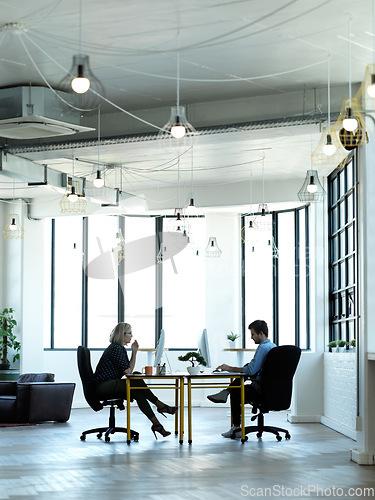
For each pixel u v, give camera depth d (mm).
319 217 11758
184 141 8641
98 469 6695
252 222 12867
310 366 11266
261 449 8023
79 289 14586
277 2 5812
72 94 7910
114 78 7586
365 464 7027
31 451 7879
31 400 10812
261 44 6699
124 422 10938
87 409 13617
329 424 10383
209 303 14383
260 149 10430
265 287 14055
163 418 11562
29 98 7578
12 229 12219
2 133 7941
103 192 11680
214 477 6293
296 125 7938
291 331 13461
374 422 7160
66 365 14172
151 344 14852
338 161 10281
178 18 6105
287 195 12625
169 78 7605
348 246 10680
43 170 10227
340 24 6242
